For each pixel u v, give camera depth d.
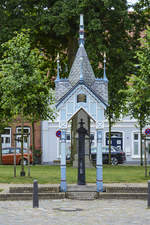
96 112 18.83
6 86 25.14
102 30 31.36
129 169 28.97
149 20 34.06
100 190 18.41
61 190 18.48
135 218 13.03
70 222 12.31
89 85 19.20
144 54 24.47
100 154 18.59
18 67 25.05
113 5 31.22
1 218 13.00
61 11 31.41
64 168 18.62
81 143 19.97
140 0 33.69
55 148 52.38
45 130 52.28
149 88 23.62
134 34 33.88
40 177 22.66
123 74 31.80
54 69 38.25
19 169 28.86
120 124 53.34
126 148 53.19
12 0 31.72
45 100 26.95
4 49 30.44
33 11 32.50
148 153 52.66
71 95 18.77
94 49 30.23
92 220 12.66
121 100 32.38
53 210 14.74
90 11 30.72
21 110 25.45
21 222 12.30
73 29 32.03
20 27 31.36
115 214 13.85
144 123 36.62
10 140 52.03
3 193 17.84
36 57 26.62
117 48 32.03
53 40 34.62
